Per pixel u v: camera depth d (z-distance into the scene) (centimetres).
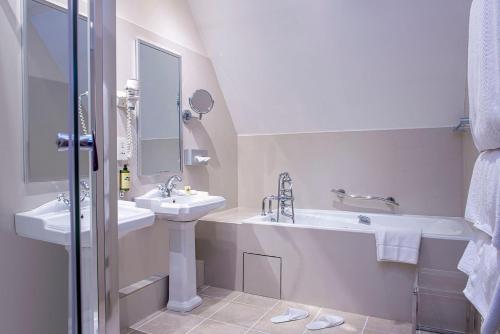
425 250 227
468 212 148
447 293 217
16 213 158
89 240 67
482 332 113
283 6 271
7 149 156
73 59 64
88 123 66
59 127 151
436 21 245
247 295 277
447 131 295
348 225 293
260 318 235
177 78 283
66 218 144
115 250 70
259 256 277
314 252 258
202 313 242
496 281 115
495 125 116
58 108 152
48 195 157
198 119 310
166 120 271
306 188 350
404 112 302
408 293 230
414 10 244
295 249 264
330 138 338
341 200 335
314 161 345
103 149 67
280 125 355
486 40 121
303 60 299
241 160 375
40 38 162
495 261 117
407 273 231
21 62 160
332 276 252
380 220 308
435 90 281
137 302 229
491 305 110
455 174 294
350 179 331
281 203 348
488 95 120
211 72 331
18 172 159
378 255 233
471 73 144
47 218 146
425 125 302
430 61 266
